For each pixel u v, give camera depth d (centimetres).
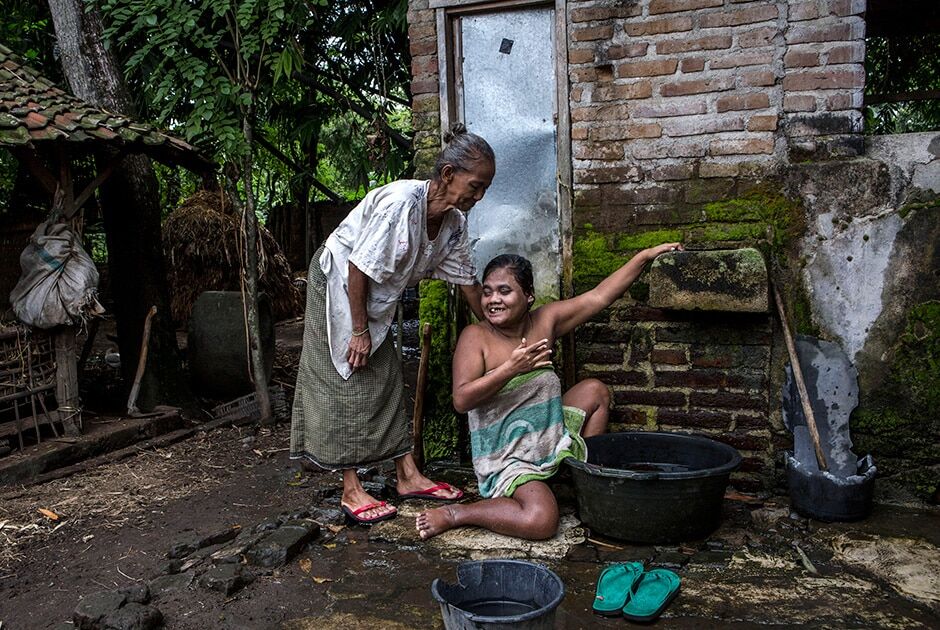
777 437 349
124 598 253
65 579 286
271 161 1028
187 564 290
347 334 315
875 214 328
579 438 328
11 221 443
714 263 333
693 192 351
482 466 325
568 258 374
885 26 597
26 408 452
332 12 696
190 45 596
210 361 552
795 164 337
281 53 491
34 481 391
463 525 311
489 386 298
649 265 358
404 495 349
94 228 923
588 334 370
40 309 416
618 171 361
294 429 338
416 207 301
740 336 348
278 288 938
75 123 427
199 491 383
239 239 525
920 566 276
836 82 328
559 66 364
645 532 295
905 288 327
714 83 343
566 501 345
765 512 321
